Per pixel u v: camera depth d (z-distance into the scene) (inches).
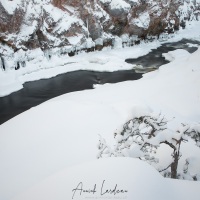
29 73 1074.1
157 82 798.5
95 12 1298.0
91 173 135.6
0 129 531.5
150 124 214.2
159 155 303.7
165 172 231.1
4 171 384.5
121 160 141.1
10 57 1061.1
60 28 1213.1
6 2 1053.8
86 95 714.8
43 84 1004.6
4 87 953.5
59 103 588.1
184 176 226.2
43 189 135.7
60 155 389.7
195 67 884.6
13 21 1074.1
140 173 132.4
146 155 212.5
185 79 784.9
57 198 127.8
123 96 689.0
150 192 124.4
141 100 591.5
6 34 1055.6
